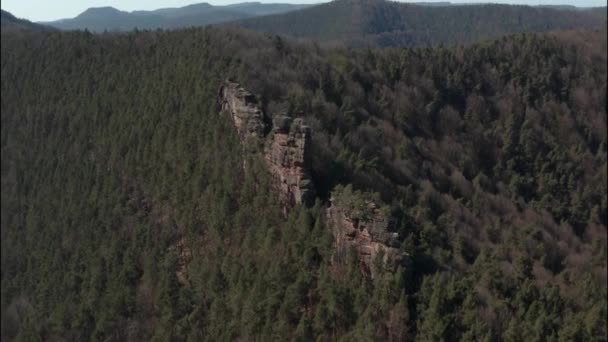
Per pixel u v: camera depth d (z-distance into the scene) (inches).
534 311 1941.4
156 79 3890.3
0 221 3887.8
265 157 2672.2
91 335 2667.3
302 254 2204.7
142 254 2893.7
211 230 2652.6
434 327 1781.5
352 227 2103.8
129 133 3604.8
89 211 3378.4
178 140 3208.7
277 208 2529.5
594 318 1929.1
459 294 1913.1
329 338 1920.5
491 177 4224.9
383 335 1831.9
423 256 2229.3
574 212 4018.2
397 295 1888.5
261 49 4092.0
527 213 3789.4
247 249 2437.3
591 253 3531.0
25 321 3026.6
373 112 4126.5
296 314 2033.7
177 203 2925.7
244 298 2239.2
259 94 3233.3
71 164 3850.9
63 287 3048.7
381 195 2773.1
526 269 2404.0
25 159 4244.6
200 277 2509.8
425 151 3988.7
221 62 3565.5
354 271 2043.6
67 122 4232.3
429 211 2970.0
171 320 2458.2
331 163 2815.0
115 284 2824.8
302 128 2509.8
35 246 3489.2
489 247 2832.2
